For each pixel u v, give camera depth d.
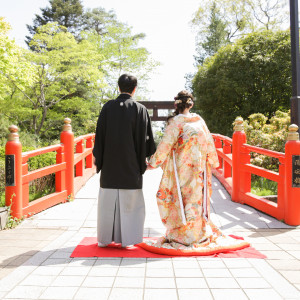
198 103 15.73
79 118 19.98
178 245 3.26
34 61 15.95
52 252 3.18
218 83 14.49
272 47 14.27
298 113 4.91
